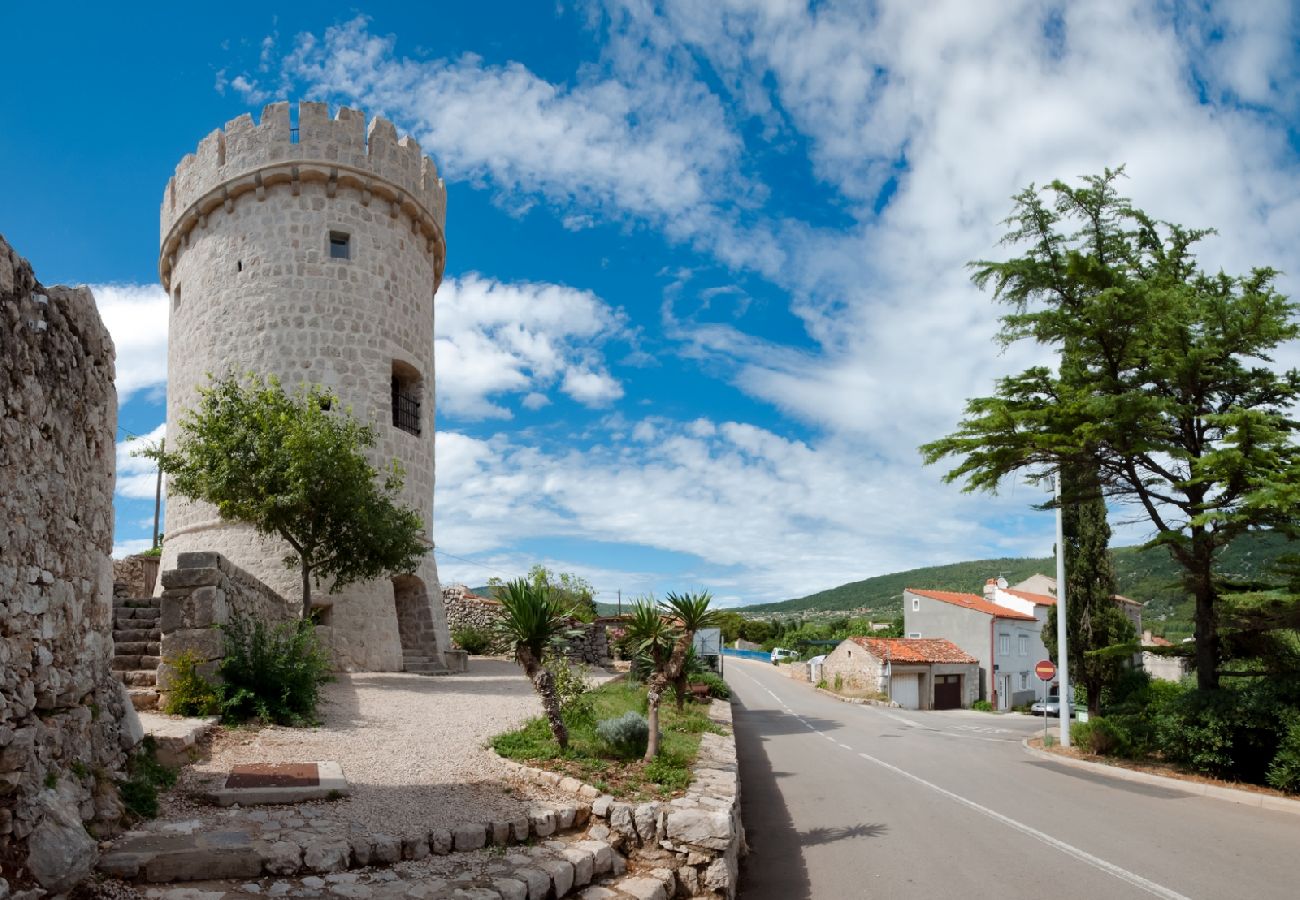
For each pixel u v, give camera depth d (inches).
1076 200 729.0
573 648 1159.6
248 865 231.3
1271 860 382.3
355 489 663.1
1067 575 1106.7
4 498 206.1
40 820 197.8
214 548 839.1
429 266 1023.0
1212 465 597.3
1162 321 657.6
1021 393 745.0
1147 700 951.0
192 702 414.6
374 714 500.1
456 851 274.7
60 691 235.3
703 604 426.0
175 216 971.9
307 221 895.7
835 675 1859.0
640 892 279.4
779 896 326.0
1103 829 442.6
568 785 345.7
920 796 531.5
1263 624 634.8
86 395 261.6
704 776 399.2
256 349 867.4
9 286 212.2
